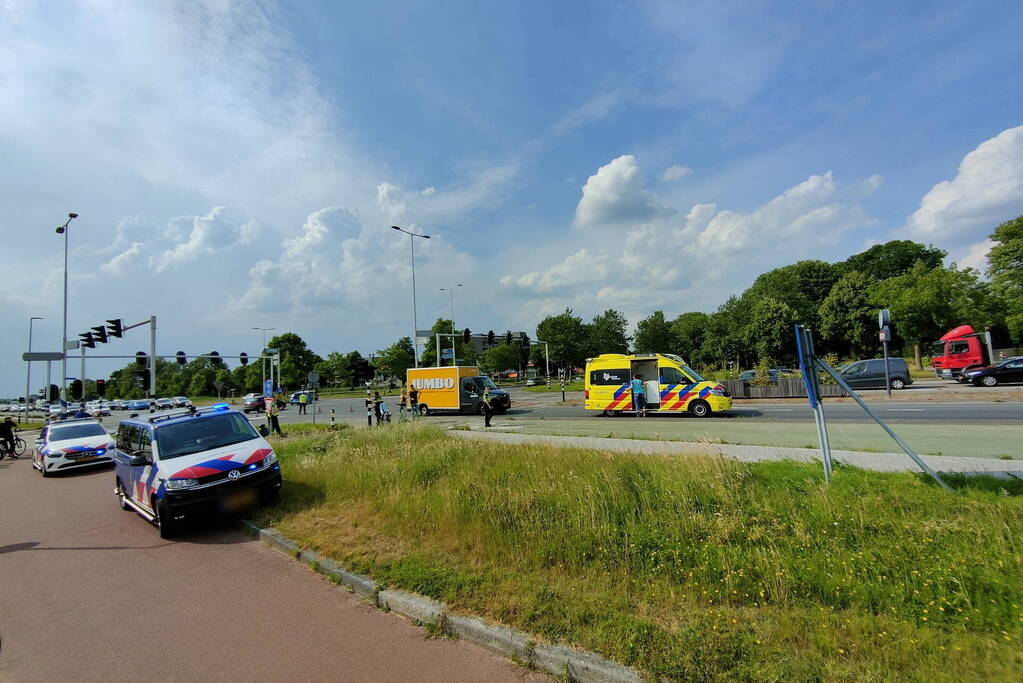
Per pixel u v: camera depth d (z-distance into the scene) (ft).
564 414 81.66
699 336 304.50
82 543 24.09
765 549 14.28
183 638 13.83
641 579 13.80
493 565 15.79
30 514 31.37
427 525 19.84
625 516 17.81
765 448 33.17
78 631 14.67
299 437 53.26
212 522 26.20
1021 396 62.03
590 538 16.20
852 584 12.04
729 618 11.43
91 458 49.08
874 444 35.40
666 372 68.85
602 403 72.59
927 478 20.33
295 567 18.80
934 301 128.16
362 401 184.14
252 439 28.50
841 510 16.49
